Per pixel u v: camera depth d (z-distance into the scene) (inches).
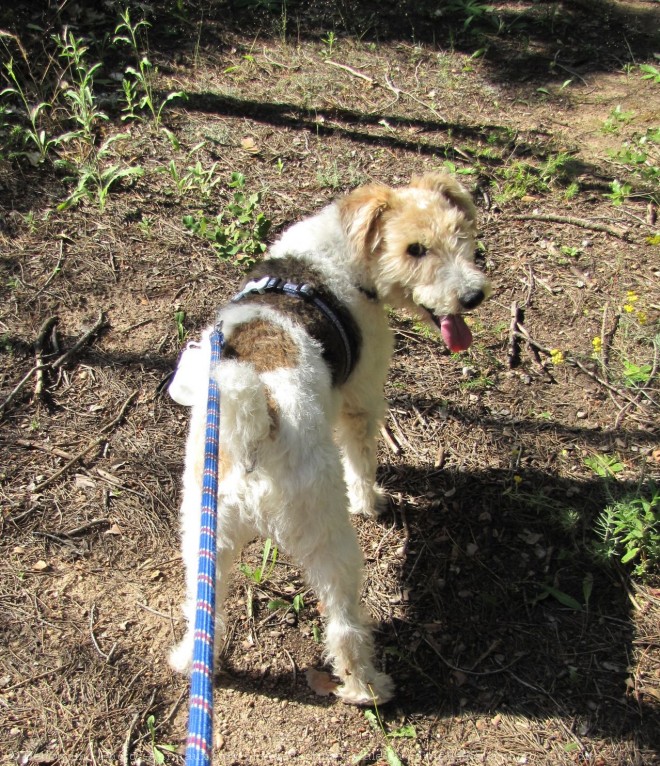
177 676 38.1
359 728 37.2
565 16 105.8
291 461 33.4
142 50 87.7
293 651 40.2
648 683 38.9
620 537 44.9
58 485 46.2
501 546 45.3
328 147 76.6
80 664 38.1
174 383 37.1
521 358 56.9
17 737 35.1
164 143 74.4
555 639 40.9
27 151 70.1
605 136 81.9
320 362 35.9
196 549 34.5
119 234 64.3
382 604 42.5
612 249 66.7
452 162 75.6
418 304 42.1
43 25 86.6
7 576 41.4
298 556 35.4
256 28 96.9
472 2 105.5
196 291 59.7
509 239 67.4
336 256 40.9
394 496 48.3
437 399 53.7
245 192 69.1
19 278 59.0
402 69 92.9
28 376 51.7
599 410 53.2
